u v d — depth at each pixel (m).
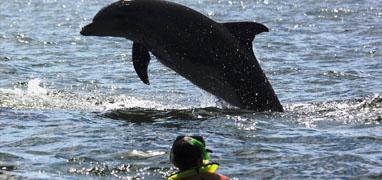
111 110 29.17
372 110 28.41
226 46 29.53
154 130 25.09
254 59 30.03
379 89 34.50
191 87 36.75
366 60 44.78
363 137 23.56
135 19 29.17
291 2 92.56
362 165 20.34
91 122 26.55
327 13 77.50
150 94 34.59
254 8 87.94
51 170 20.09
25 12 88.38
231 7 90.50
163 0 29.66
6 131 25.02
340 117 27.19
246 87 29.77
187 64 29.70
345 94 33.53
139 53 29.83
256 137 23.91
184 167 15.77
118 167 20.27
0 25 72.19
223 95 30.17
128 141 23.25
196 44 29.34
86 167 20.33
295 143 23.05
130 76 40.50
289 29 64.38
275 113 28.48
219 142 23.11
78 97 32.88
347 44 52.78
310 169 20.03
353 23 67.62
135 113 28.53
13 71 41.56
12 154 21.80
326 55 47.47
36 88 35.62
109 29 29.25
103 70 42.97
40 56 49.00
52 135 24.28
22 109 28.92
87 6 97.94
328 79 38.09
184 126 25.80
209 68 29.66
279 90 35.41
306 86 36.38
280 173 19.72
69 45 55.38
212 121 26.64
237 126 25.69
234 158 21.20
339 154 21.50
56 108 29.56
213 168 15.95
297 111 28.95
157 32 29.20
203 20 29.48
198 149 15.77
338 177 19.30
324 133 24.33
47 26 71.62
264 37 58.09
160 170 19.95
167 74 41.00
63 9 93.12
